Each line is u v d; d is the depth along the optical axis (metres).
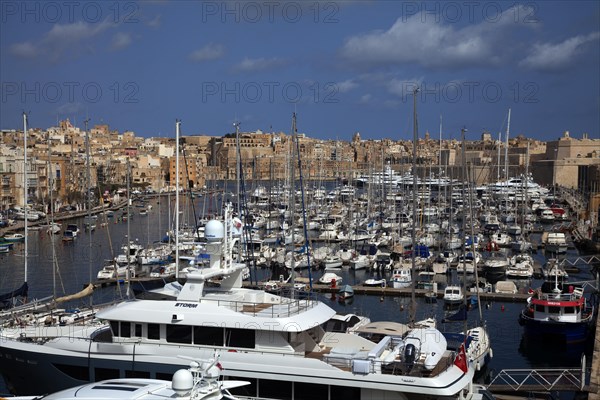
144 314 28.17
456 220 137.00
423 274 77.06
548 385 35.38
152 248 99.69
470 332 43.91
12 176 171.38
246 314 27.50
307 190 137.00
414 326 39.34
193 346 27.70
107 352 28.61
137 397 21.30
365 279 80.31
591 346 49.09
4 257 98.19
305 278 76.62
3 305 47.41
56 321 37.69
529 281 79.31
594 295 59.12
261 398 26.75
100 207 165.62
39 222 140.88
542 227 133.88
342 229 118.56
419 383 24.91
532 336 49.59
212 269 29.52
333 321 31.98
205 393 20.38
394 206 131.50
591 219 119.75
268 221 110.62
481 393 29.20
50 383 29.97
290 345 26.89
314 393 26.28
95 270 85.56
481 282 70.69
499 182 179.75
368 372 25.58
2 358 31.22
